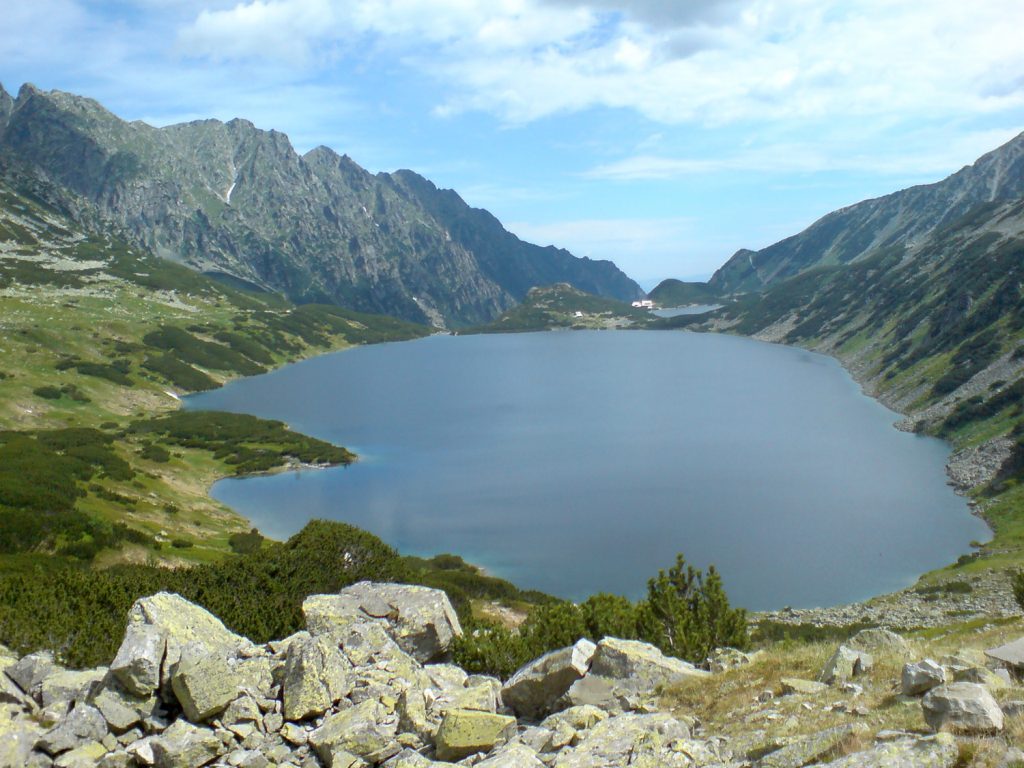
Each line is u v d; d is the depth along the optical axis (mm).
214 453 144750
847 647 17781
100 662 20453
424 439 163375
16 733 14734
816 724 13727
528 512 106062
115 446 130500
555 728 15367
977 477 116625
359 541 40844
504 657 23172
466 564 83875
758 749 13211
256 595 31781
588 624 26641
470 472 132125
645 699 17500
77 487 89875
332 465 140250
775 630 59719
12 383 176500
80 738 14836
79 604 24578
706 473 126250
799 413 184750
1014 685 14062
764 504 107125
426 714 16391
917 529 95812
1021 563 73312
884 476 122500
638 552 88625
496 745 14758
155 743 14461
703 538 93188
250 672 16922
